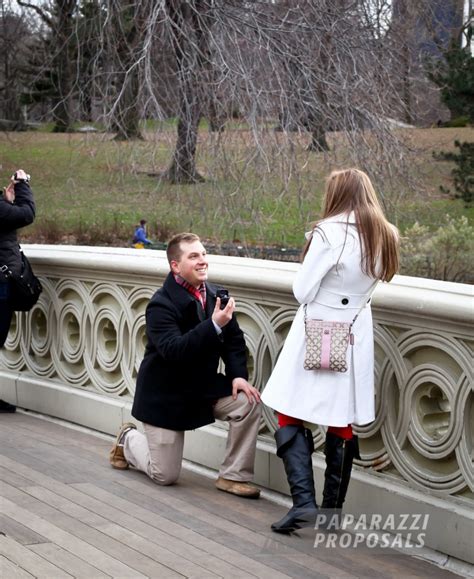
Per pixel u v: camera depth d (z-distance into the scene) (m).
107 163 18.09
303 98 17.08
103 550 4.65
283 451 5.03
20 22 26.44
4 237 7.36
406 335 4.94
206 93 17.03
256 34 17.39
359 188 4.86
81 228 26.42
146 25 17.70
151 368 5.79
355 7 18.31
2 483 5.75
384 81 18.56
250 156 16.58
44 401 7.84
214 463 6.27
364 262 4.77
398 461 5.05
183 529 5.04
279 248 16.77
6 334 7.55
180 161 17.27
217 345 5.47
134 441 6.06
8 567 4.37
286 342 5.02
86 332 7.48
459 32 22.75
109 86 18.53
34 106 26.56
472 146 22.33
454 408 4.68
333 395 4.81
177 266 5.68
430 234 19.27
